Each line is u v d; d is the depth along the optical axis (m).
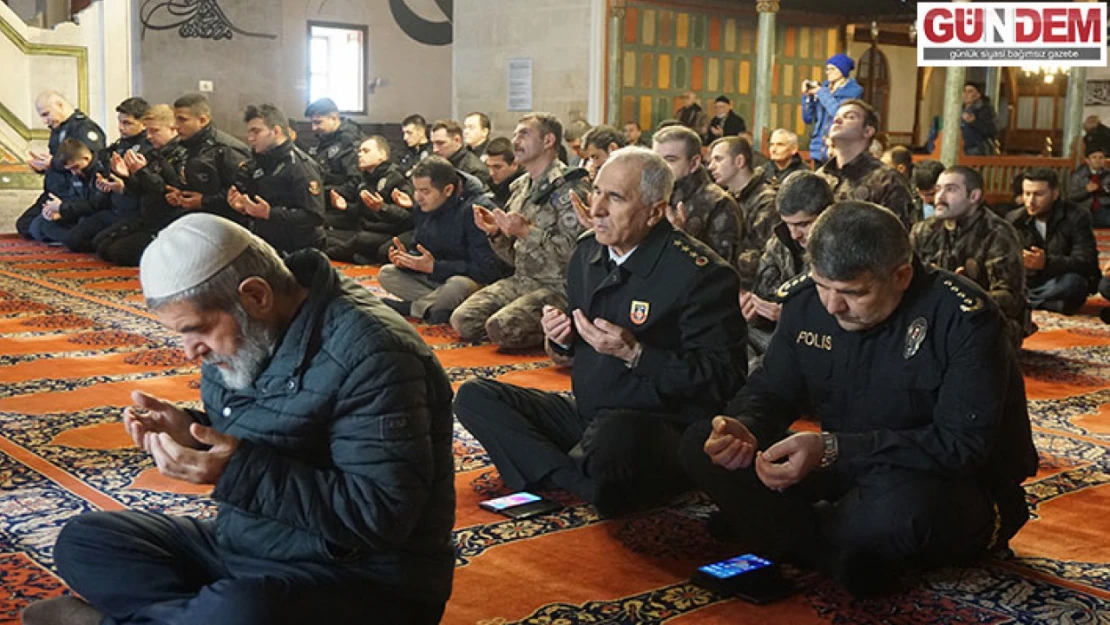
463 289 7.04
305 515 2.18
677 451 3.39
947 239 6.23
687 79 15.45
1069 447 4.67
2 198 13.23
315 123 11.06
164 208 10.20
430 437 2.29
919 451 2.99
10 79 13.28
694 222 5.77
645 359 3.57
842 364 3.16
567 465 3.68
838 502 3.18
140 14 17.08
